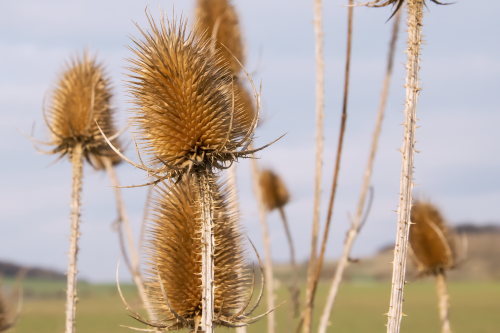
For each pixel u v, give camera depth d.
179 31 4.13
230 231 4.87
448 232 9.02
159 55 4.03
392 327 3.74
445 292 8.73
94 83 6.84
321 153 7.18
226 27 8.70
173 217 4.79
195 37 4.28
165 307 4.61
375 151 7.25
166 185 5.02
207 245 3.87
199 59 4.09
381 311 49.44
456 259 8.87
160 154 3.93
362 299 68.94
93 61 7.26
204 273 3.85
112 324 41.22
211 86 4.06
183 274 4.58
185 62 4.04
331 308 7.30
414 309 50.62
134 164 3.75
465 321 37.91
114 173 9.35
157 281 4.81
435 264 8.70
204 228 3.89
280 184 12.09
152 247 5.05
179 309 4.47
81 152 6.80
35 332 36.38
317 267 6.71
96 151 7.04
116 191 9.21
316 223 7.25
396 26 6.91
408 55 3.92
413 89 3.88
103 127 7.05
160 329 4.31
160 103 3.94
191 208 4.80
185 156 3.84
